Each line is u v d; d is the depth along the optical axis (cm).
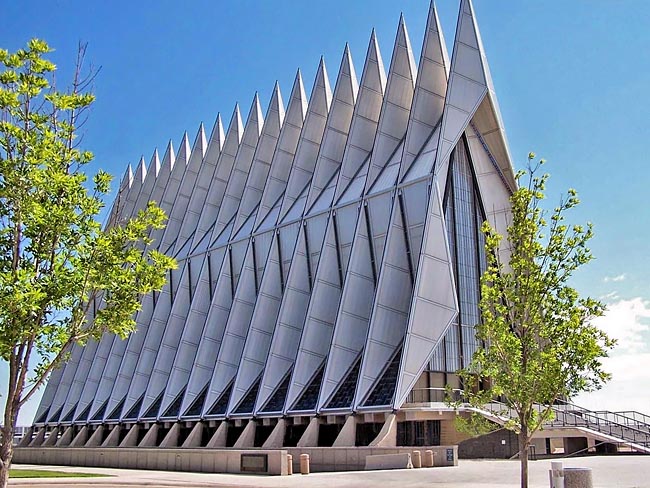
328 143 4238
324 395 3306
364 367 3167
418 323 3078
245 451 2697
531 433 1561
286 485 1991
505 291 1642
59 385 6147
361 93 4088
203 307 4788
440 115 3703
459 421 1756
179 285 5028
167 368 4844
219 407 4066
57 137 1391
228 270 4656
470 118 3512
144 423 4625
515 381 1546
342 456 2802
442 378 3356
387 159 3809
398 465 2533
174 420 4306
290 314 3891
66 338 1321
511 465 2508
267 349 4062
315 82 4600
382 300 3294
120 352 5503
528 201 1658
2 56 1334
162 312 5225
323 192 4156
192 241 5175
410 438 3052
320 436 3378
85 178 1359
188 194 5734
